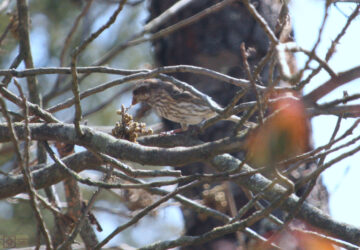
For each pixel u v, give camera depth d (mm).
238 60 12180
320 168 7734
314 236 8805
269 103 8047
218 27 12414
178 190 8141
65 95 17750
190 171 12344
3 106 7656
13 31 12453
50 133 8992
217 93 12289
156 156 8203
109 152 8555
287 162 7707
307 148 10617
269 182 8828
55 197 11414
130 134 9227
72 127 8953
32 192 8047
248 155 7359
